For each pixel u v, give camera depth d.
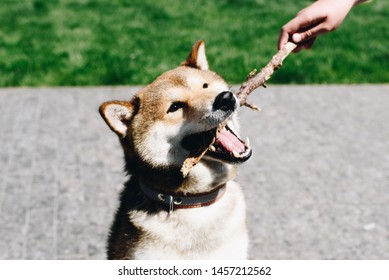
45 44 3.06
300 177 1.89
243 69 2.76
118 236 1.30
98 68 2.77
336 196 1.80
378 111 2.40
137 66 2.79
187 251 1.25
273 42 3.14
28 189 1.82
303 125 2.24
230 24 3.47
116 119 1.25
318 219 1.70
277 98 2.52
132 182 1.33
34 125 2.21
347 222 1.69
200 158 1.19
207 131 1.23
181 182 1.24
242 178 1.89
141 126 1.25
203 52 1.37
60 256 1.56
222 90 1.26
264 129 2.20
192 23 3.48
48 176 1.89
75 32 3.26
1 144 2.06
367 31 3.40
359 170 1.93
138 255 1.25
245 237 1.29
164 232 1.25
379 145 2.09
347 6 1.28
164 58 2.90
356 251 1.58
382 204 1.76
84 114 2.32
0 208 1.73
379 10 3.88
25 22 3.43
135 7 3.80
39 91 2.56
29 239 1.62
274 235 1.64
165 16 3.61
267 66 1.29
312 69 2.81
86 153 2.02
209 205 1.26
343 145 2.09
